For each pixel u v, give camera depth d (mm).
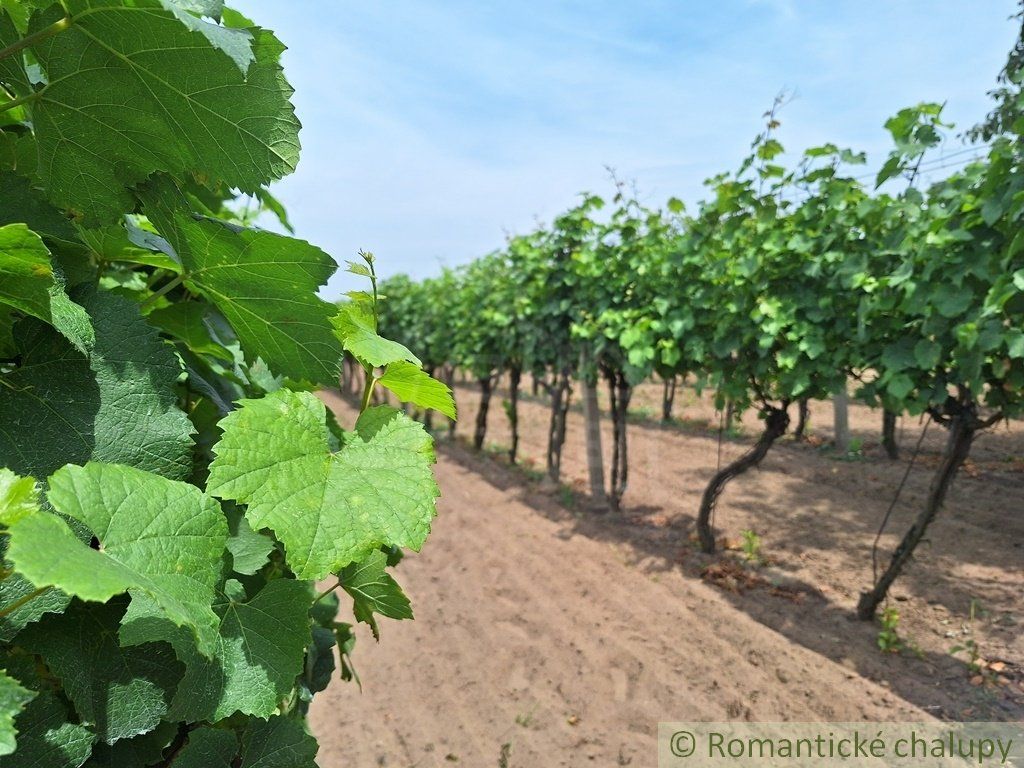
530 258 8586
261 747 808
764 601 5410
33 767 582
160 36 598
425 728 4113
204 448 917
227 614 738
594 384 7840
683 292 6156
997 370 4055
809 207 5168
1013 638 4586
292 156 697
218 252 767
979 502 7102
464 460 10906
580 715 4164
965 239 3791
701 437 11141
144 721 643
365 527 712
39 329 677
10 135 757
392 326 16062
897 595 5371
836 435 9516
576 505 8172
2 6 615
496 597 5844
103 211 735
